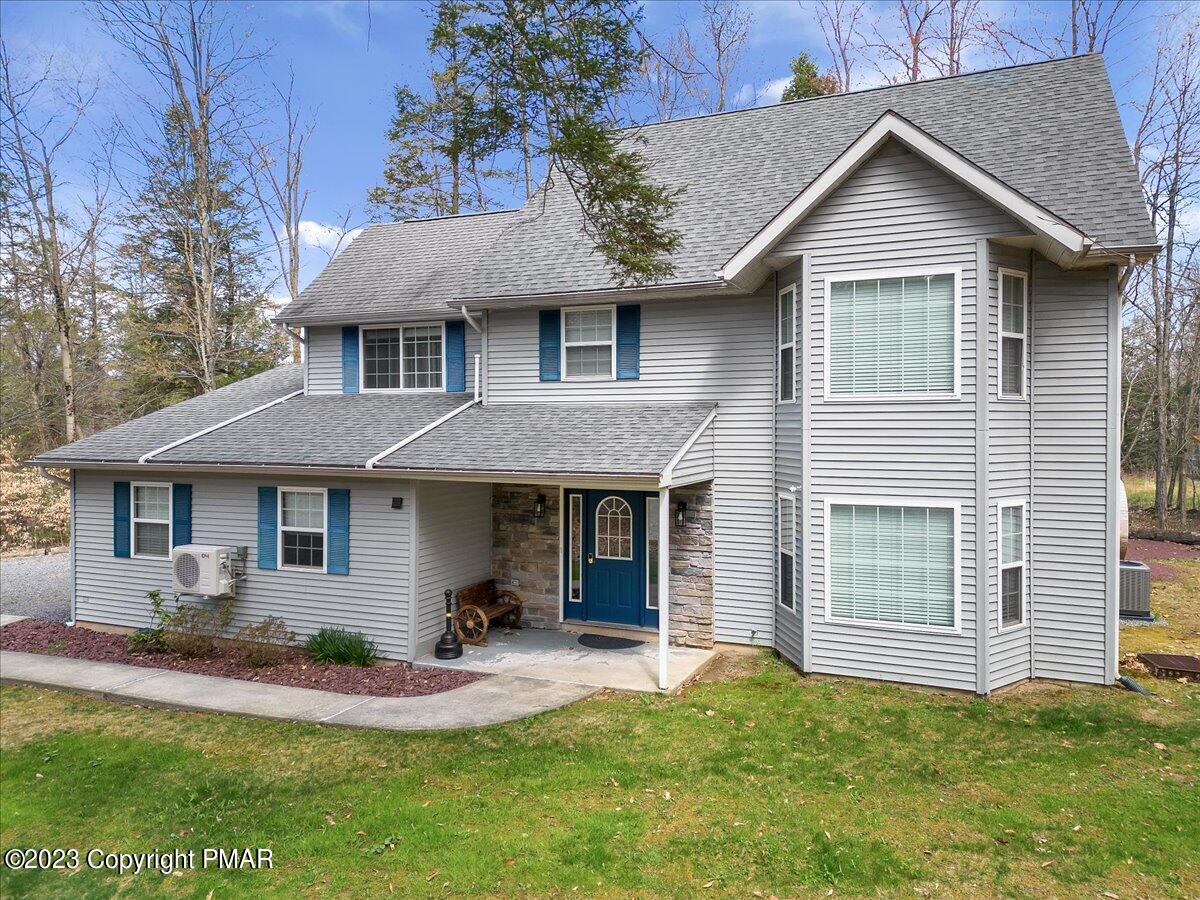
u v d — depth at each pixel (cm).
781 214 983
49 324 2741
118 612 1337
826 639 1027
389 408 1370
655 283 1123
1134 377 2784
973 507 930
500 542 1316
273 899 539
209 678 1058
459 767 743
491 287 1302
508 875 557
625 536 1248
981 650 934
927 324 950
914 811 643
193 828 646
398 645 1122
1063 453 978
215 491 1256
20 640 1284
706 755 765
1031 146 1099
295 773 746
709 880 548
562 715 885
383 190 2786
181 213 2803
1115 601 959
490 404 1332
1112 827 611
